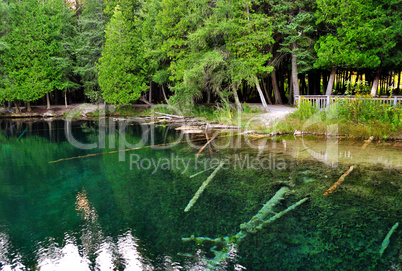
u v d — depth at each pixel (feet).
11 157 32.07
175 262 11.05
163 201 17.43
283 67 81.87
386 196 16.63
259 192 18.16
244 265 10.71
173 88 54.85
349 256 11.05
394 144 29.91
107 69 72.90
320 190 17.99
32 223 14.93
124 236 13.29
